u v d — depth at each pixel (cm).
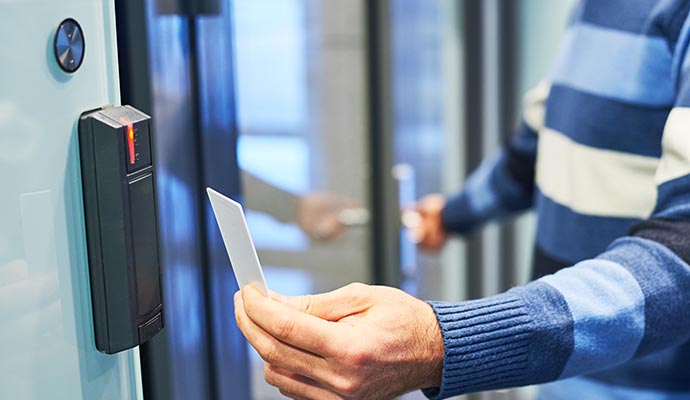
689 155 93
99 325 76
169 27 106
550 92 130
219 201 77
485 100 224
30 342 71
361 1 181
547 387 137
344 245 184
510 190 165
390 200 188
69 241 73
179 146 109
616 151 117
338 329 80
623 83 115
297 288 177
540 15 228
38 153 70
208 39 112
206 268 115
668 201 95
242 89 162
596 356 89
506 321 87
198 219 113
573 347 88
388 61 185
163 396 108
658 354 123
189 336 112
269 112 167
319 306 85
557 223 126
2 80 67
